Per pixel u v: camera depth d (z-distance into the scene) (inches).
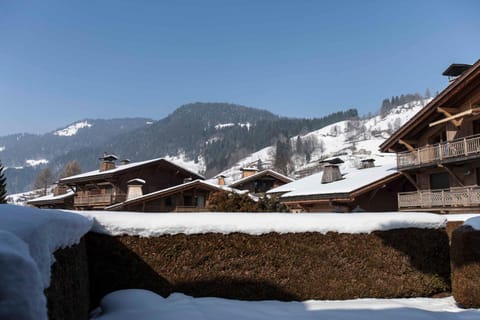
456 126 815.7
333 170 1109.7
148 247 326.6
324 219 382.3
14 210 150.7
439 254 415.2
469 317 299.3
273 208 518.0
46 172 3484.3
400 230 403.9
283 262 360.2
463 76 727.1
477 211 756.6
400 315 298.7
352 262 380.8
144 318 255.4
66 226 193.5
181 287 329.7
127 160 1835.6
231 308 295.4
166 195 1173.7
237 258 348.8
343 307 328.8
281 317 282.4
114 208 1138.0
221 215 357.4
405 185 1003.3
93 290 308.0
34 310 100.2
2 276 98.0
